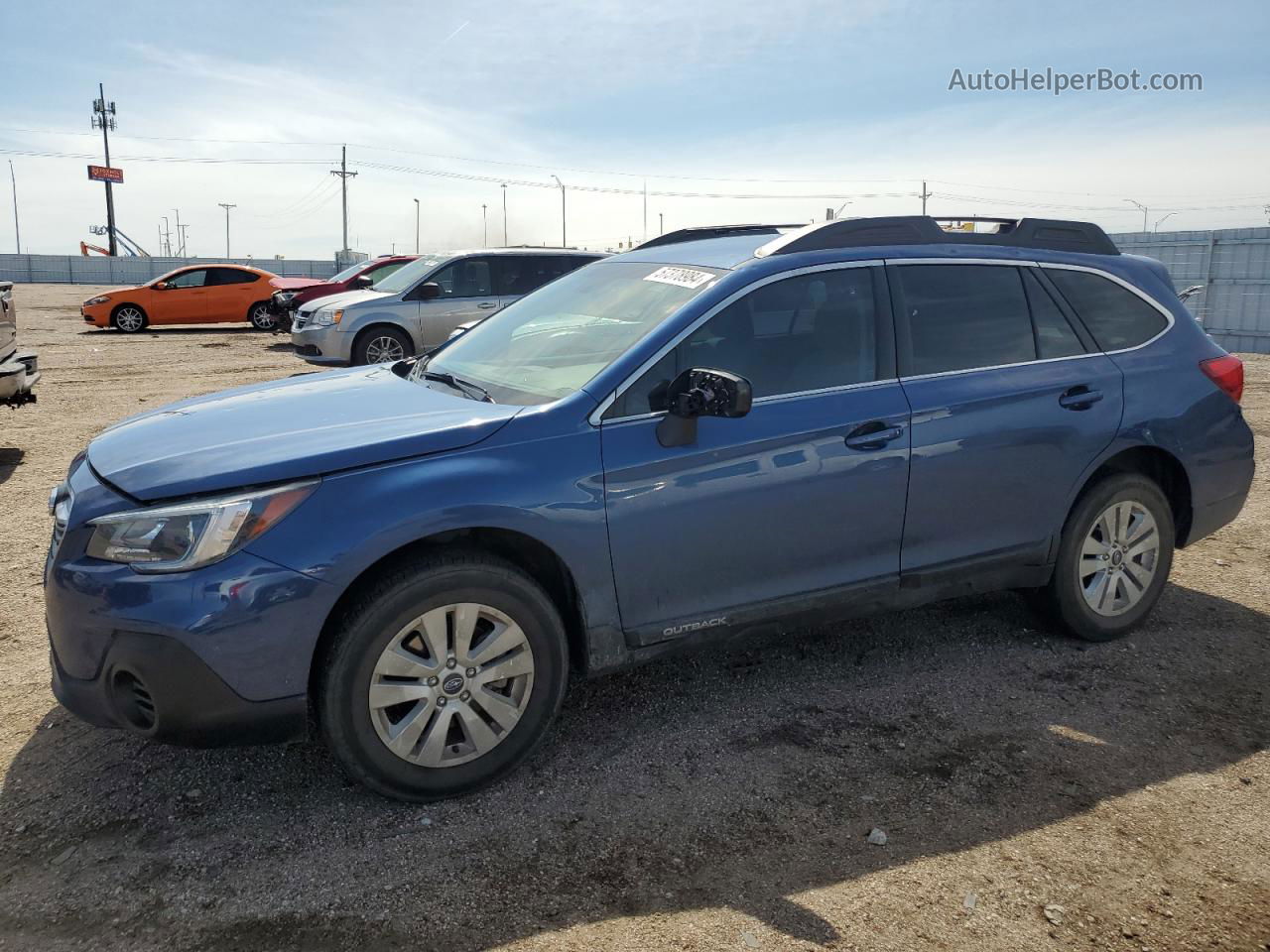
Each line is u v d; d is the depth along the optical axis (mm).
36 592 4953
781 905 2600
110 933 2516
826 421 3521
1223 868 2768
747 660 4164
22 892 2672
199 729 2807
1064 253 4281
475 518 2986
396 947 2455
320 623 2844
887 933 2492
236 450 3016
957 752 3402
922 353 3809
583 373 3420
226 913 2586
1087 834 2920
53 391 12109
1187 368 4352
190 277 21516
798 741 3480
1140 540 4301
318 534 2832
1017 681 3951
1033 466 3945
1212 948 2453
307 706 2938
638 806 3074
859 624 4555
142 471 2955
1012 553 3996
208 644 2740
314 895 2652
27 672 4020
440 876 2732
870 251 3834
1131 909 2592
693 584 3395
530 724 3188
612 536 3213
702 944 2449
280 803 3094
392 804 3094
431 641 2992
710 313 3475
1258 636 4414
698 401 3111
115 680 2838
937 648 4285
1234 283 17094
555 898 2635
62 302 32875
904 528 3729
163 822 2992
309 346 13062
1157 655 4199
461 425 3117
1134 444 4164
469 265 12938
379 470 2959
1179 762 3344
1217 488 4449
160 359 15750
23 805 3074
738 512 3395
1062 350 4117
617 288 4008
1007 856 2812
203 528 2762
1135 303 4367
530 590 3117
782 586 3555
